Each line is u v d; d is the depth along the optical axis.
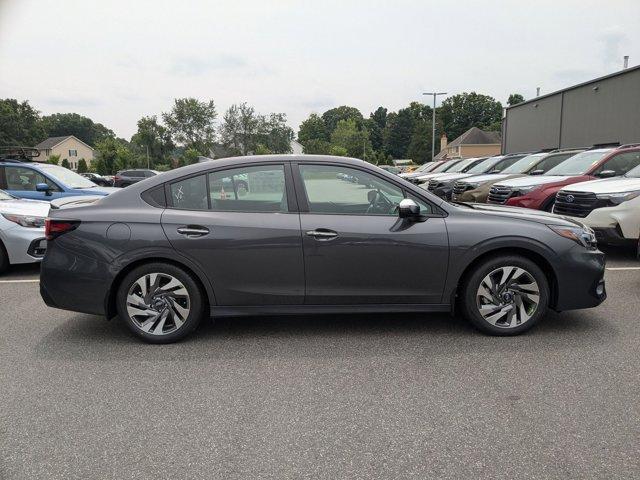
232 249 4.12
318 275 4.18
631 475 2.43
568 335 4.32
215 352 4.07
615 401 3.15
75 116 138.00
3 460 2.63
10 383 3.53
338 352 4.04
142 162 74.88
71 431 2.90
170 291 4.21
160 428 2.92
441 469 2.50
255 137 79.31
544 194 8.91
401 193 4.27
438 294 4.25
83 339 4.40
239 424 2.96
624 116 19.89
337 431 2.87
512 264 4.23
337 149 93.06
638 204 6.96
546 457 2.59
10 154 11.55
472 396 3.25
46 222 4.23
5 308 5.38
